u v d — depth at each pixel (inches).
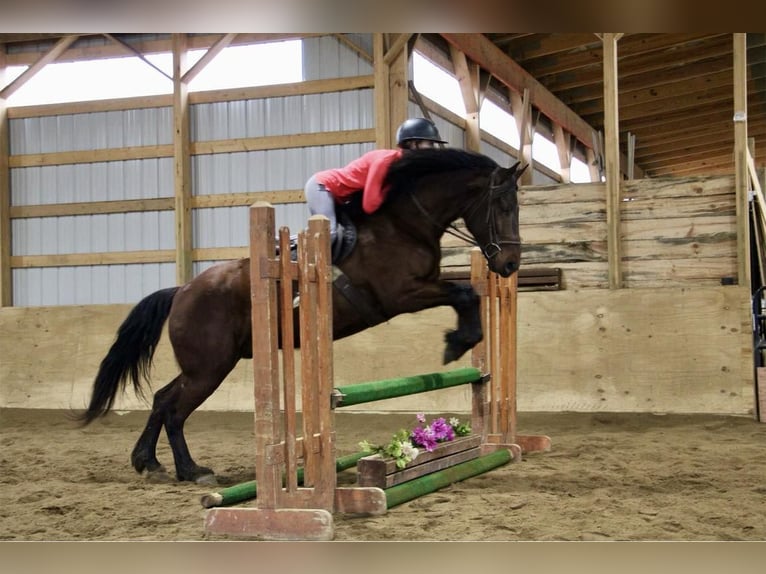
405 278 172.9
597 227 311.0
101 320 348.5
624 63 460.8
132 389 337.7
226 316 180.2
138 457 192.4
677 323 283.0
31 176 407.5
